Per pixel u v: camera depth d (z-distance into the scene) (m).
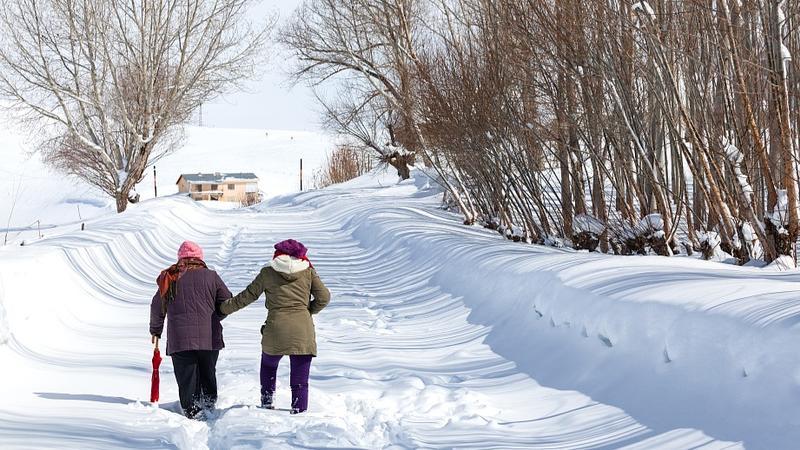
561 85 17.41
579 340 9.10
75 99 38.69
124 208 40.94
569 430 7.09
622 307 8.52
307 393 7.70
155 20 38.53
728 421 6.19
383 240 23.67
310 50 45.47
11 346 8.94
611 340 8.46
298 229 32.09
